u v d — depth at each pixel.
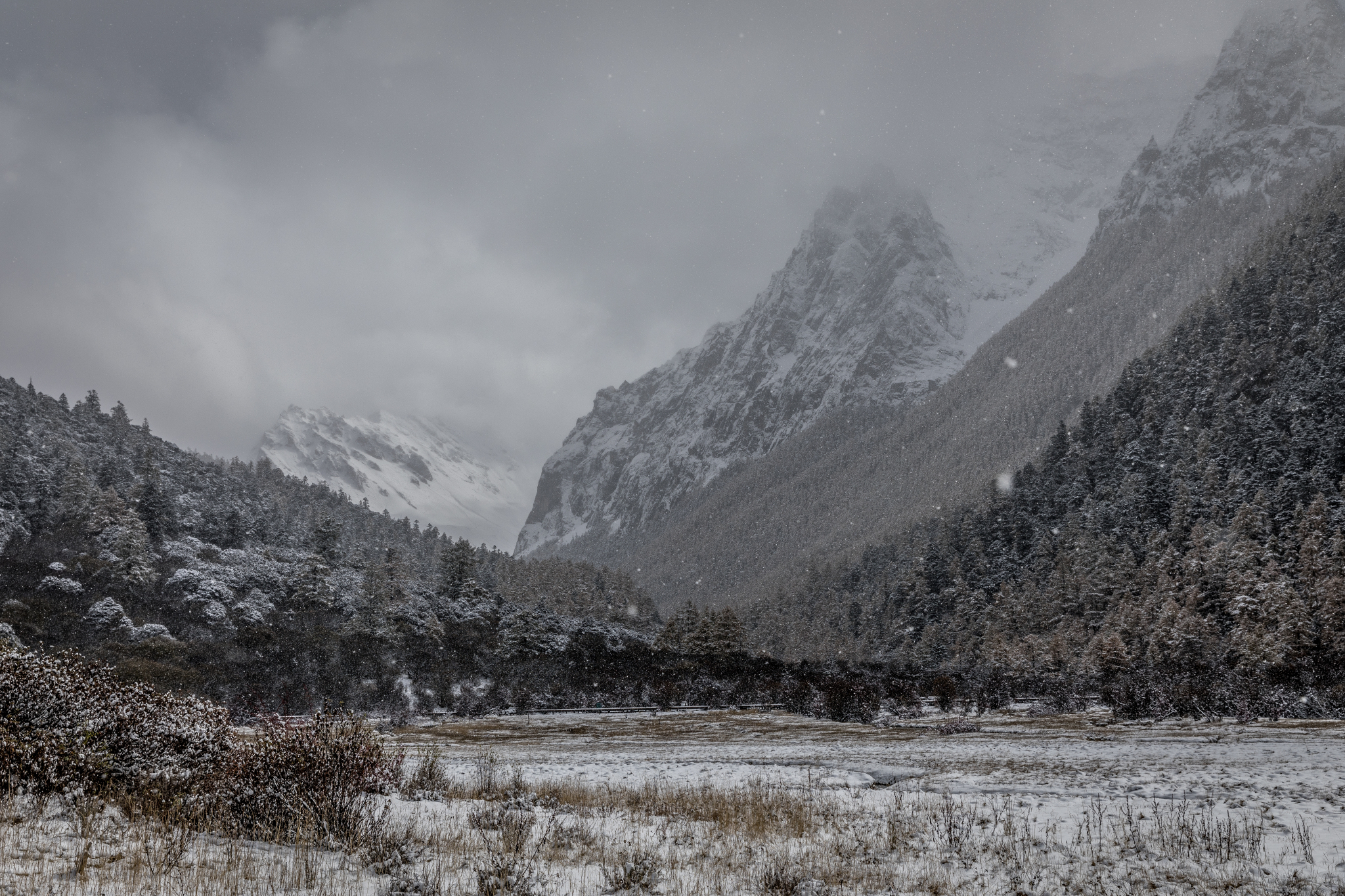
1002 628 98.00
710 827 13.21
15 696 10.91
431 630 81.00
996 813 13.77
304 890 7.63
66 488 84.81
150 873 7.45
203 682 54.22
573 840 11.62
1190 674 52.66
